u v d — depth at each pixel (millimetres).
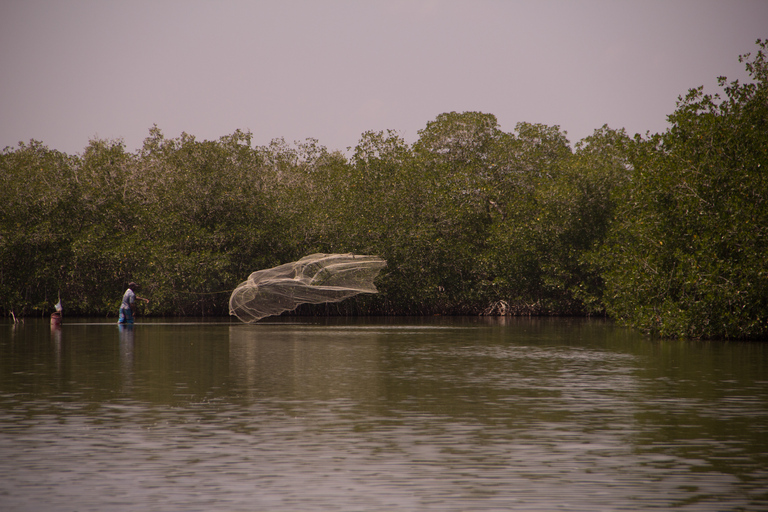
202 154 81125
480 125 95562
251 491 13930
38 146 102000
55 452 16641
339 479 14641
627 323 56750
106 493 13820
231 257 81188
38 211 79188
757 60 52469
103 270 81000
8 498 13531
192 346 41938
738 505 13141
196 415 20734
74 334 51781
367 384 26688
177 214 78875
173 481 14523
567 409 21703
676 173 50094
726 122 50812
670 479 14625
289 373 29656
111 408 21781
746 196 47750
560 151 98312
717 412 21234
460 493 13789
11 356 36094
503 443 17484
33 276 78375
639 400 23266
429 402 22844
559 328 60469
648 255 52344
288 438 17984
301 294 69562
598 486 14195
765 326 46438
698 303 46438
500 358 35719
